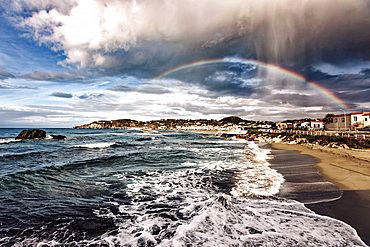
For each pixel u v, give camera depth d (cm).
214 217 599
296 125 8912
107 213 663
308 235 495
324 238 480
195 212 663
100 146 2766
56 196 814
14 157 1730
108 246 479
